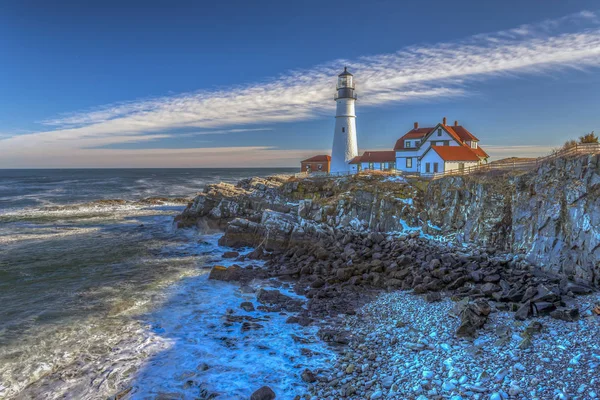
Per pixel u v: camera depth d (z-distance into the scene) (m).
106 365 14.20
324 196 43.91
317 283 23.09
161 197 76.75
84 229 43.97
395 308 18.88
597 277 18.81
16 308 19.75
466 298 18.16
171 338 16.33
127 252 32.66
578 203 21.42
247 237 34.53
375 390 11.66
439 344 14.32
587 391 10.16
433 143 51.03
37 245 35.47
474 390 10.85
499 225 28.97
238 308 19.64
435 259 24.30
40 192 88.31
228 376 13.33
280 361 14.23
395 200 36.28
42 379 13.38
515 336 13.95
